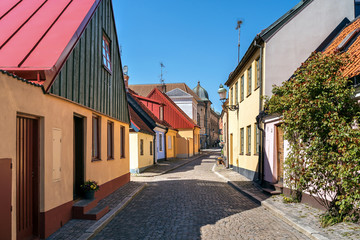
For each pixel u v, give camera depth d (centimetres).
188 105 4653
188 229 679
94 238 614
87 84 862
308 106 675
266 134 1228
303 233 628
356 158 560
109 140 1170
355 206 635
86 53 854
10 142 475
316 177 692
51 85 604
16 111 496
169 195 1144
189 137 3747
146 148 2180
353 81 692
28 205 562
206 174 1945
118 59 1284
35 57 614
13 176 479
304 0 1279
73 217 724
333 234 582
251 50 1407
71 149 733
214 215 816
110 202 948
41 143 593
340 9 1280
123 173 1363
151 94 3859
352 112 649
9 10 824
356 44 929
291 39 1263
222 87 1936
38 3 862
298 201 919
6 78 469
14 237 476
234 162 2042
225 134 2562
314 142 667
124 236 627
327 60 695
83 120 859
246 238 609
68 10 830
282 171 1073
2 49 641
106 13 1089
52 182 624
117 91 1261
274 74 1256
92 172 909
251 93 1492
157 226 705
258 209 888
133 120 1944
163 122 3262
